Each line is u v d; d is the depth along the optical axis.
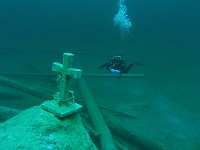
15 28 27.86
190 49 24.50
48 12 40.78
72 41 23.42
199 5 50.47
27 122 2.82
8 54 17.11
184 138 8.88
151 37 28.14
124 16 38.88
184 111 11.12
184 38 30.05
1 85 10.26
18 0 44.69
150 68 16.88
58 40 23.44
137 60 18.50
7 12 37.94
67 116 2.93
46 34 25.89
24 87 10.45
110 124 8.54
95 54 19.19
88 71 14.92
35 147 2.55
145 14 45.97
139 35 28.61
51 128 2.75
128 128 8.44
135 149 7.95
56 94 3.04
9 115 6.86
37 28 28.95
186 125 9.87
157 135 8.84
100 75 12.81
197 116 10.77
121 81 13.91
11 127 2.82
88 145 2.97
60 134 2.77
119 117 9.88
